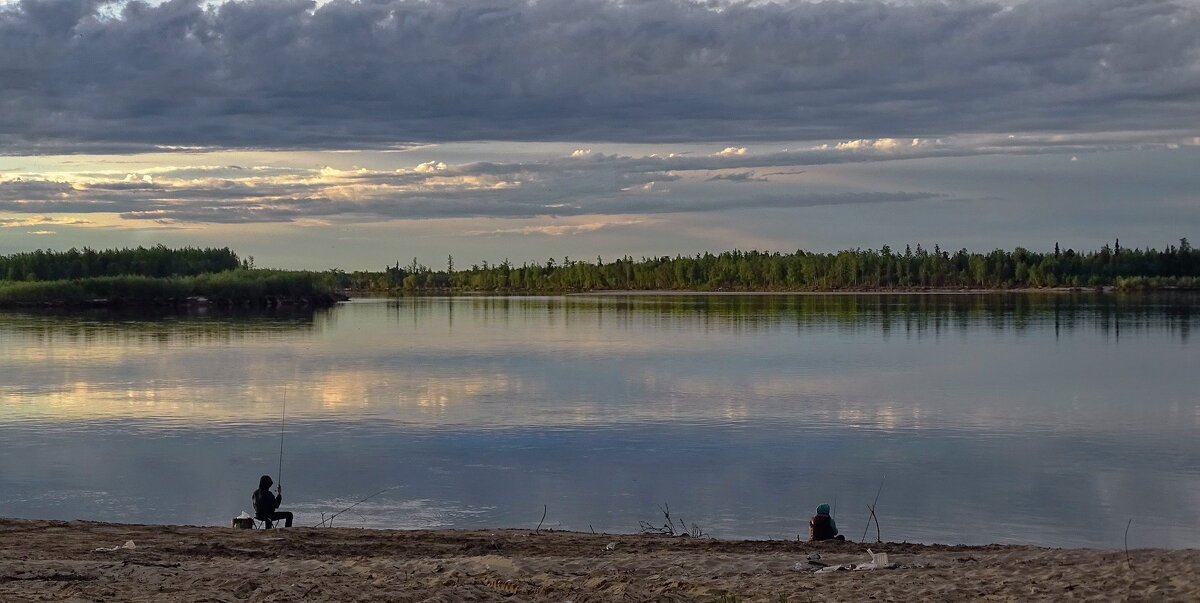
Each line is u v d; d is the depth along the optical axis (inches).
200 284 7706.7
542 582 596.7
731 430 1713.8
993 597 526.9
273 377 2561.5
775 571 633.0
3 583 571.8
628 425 1765.5
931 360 3046.3
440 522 1077.8
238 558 715.4
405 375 2625.5
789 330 4515.3
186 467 1375.5
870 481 1291.8
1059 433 1690.5
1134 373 2664.9
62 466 1370.6
